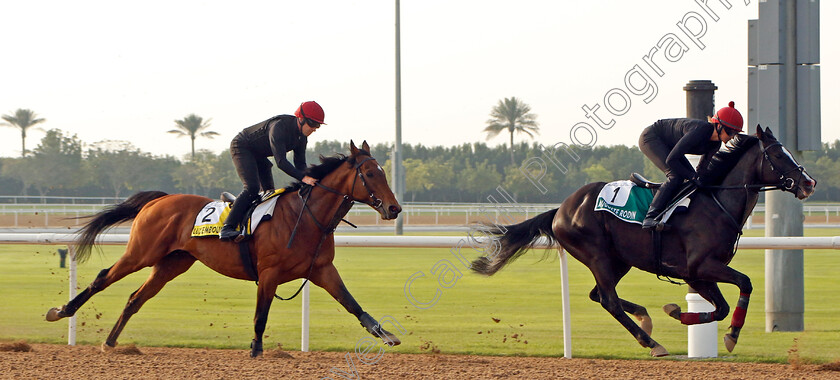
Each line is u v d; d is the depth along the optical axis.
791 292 7.71
